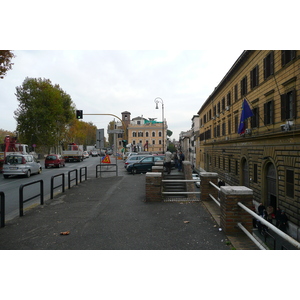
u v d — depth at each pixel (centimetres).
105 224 597
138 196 935
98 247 458
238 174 2800
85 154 6650
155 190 817
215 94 4069
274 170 1908
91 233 537
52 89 5541
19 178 2045
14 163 2056
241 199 500
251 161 2352
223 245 451
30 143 5534
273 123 1878
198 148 6350
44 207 812
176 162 2552
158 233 522
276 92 1823
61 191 1152
